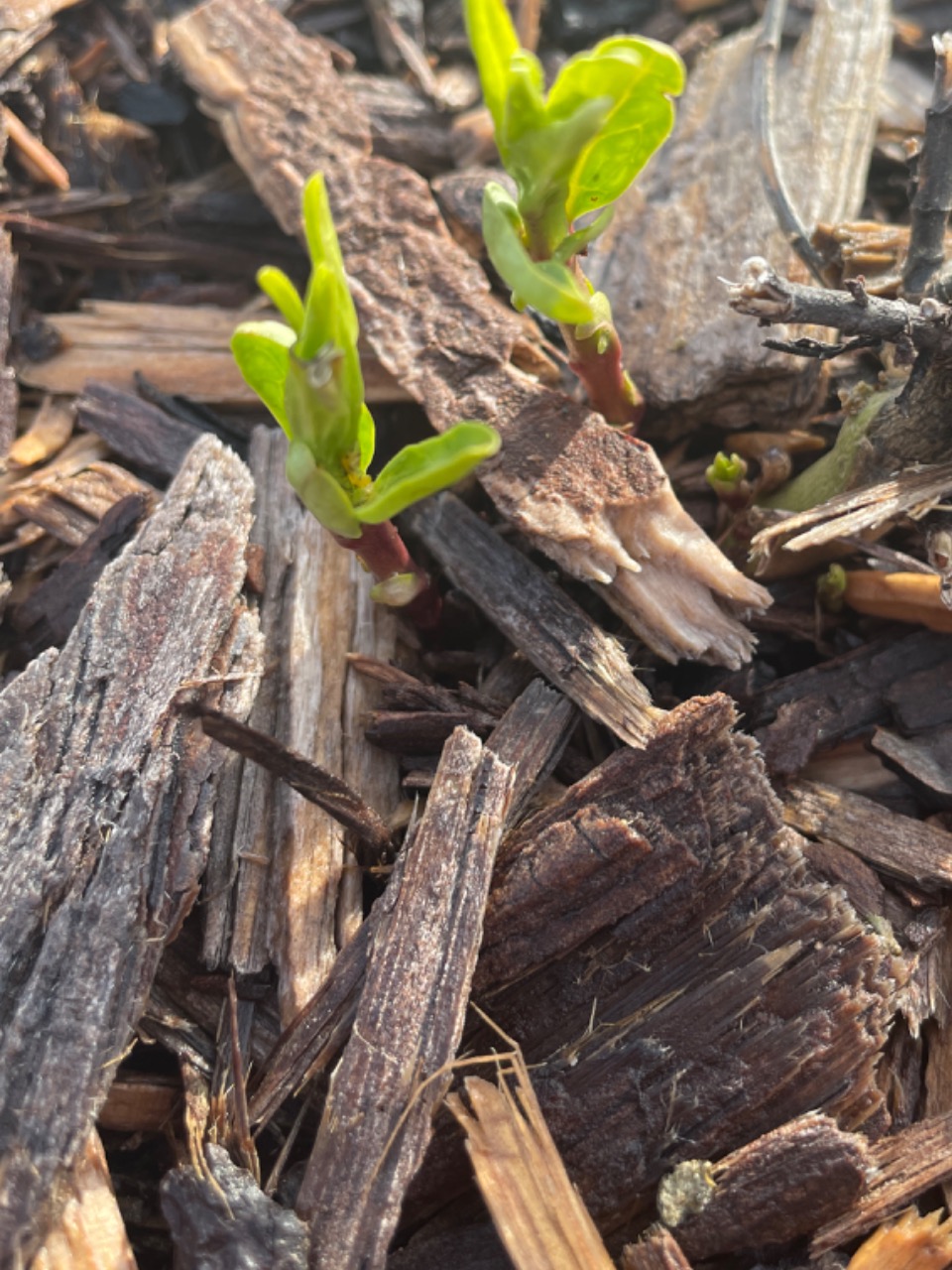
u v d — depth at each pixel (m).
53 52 0.23
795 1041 0.13
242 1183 0.12
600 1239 0.12
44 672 0.15
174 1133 0.14
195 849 0.13
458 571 0.17
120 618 0.15
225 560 0.16
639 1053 0.13
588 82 0.13
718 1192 0.12
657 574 0.16
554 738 0.15
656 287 0.20
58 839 0.13
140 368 0.21
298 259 0.23
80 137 0.23
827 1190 0.12
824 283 0.20
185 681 0.14
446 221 0.21
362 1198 0.12
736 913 0.14
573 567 0.16
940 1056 0.14
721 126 0.21
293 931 0.14
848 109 0.22
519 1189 0.12
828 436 0.19
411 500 0.13
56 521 0.19
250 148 0.21
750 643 0.16
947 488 0.15
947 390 0.15
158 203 0.23
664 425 0.19
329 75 0.21
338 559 0.17
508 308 0.21
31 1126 0.12
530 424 0.17
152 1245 0.13
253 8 0.22
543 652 0.16
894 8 0.24
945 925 0.15
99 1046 0.12
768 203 0.20
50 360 0.21
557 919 0.14
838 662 0.17
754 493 0.18
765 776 0.14
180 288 0.23
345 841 0.15
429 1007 0.13
